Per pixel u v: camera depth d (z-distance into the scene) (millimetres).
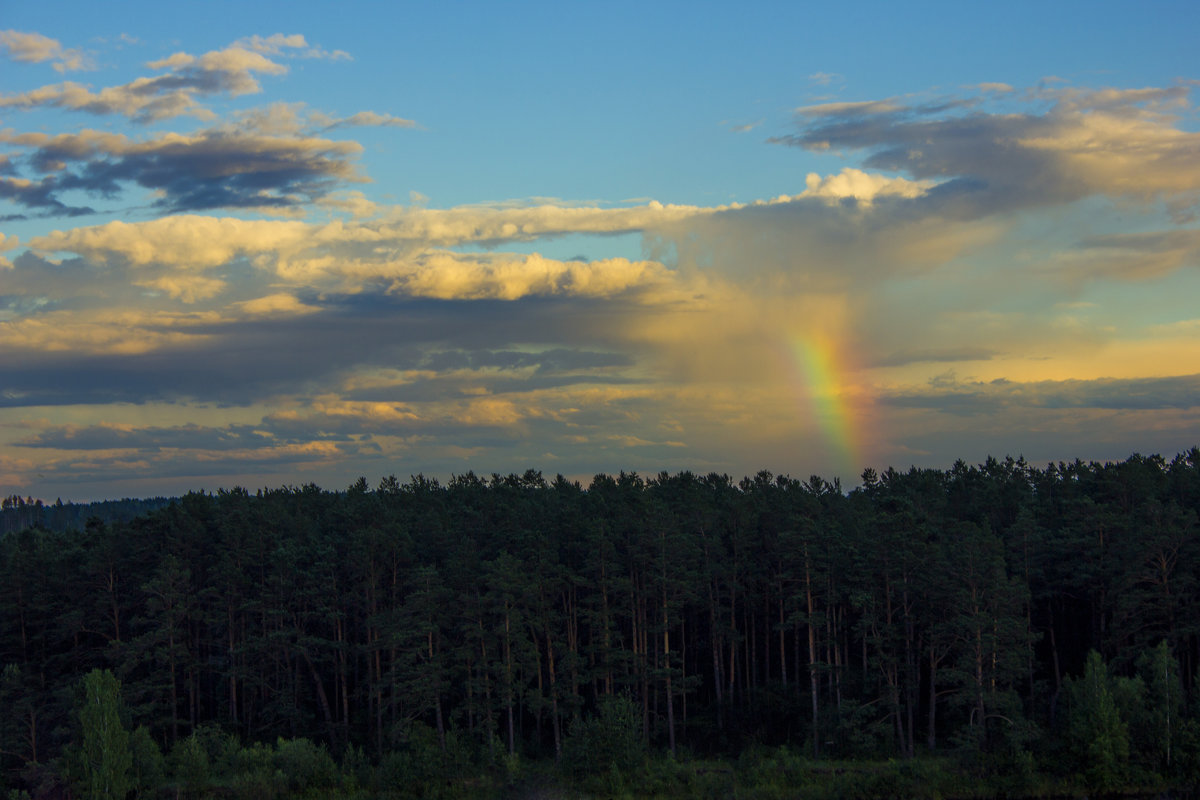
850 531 85625
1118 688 67375
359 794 71750
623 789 69688
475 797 71250
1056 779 66312
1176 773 64250
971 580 71812
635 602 86750
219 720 89000
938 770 68000
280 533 94750
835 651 89250
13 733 79125
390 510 95875
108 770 66375
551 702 80625
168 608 84938
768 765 73812
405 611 80562
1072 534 79500
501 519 96062
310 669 94125
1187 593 73312
